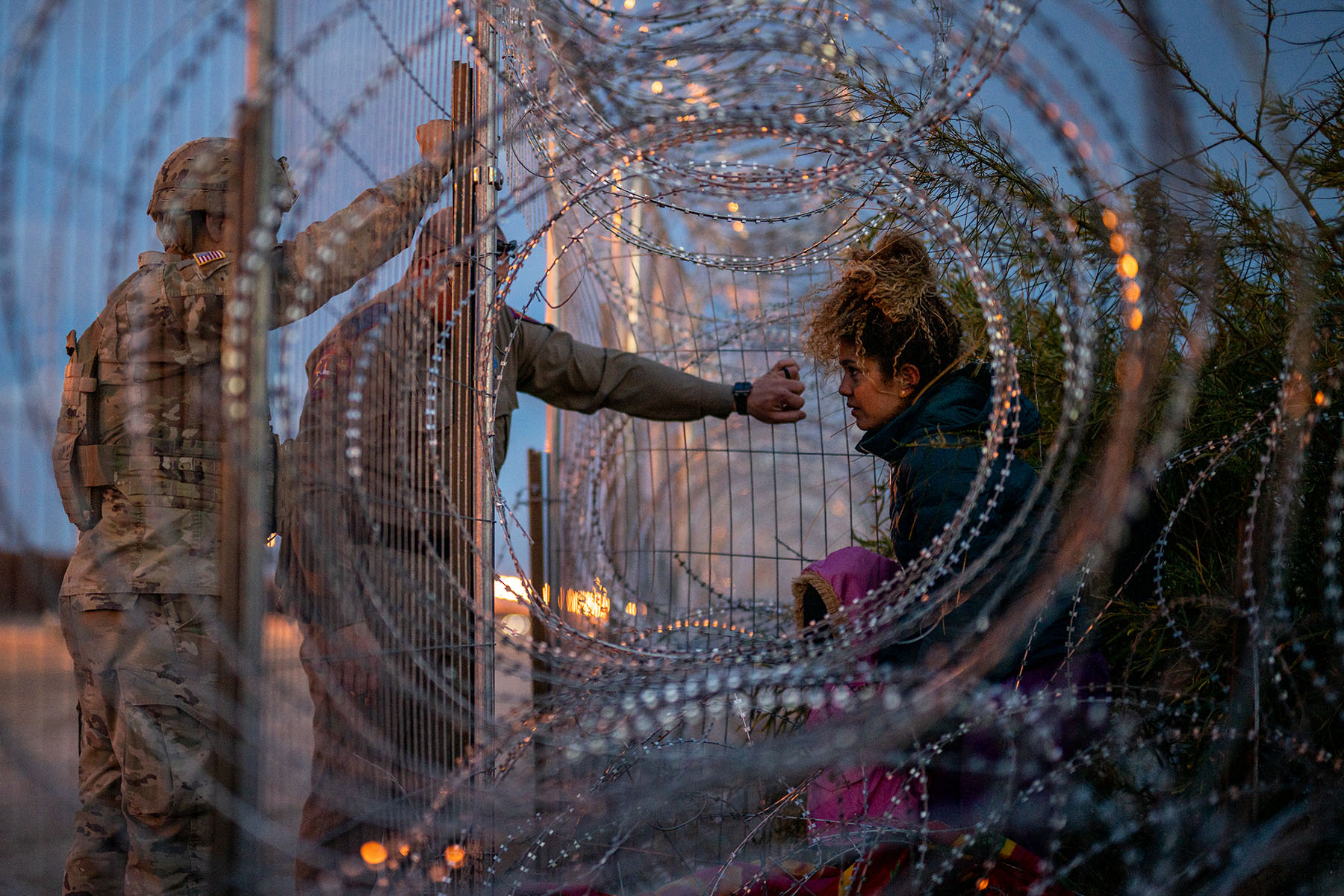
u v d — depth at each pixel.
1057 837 1.76
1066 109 1.45
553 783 1.85
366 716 1.90
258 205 1.44
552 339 2.86
